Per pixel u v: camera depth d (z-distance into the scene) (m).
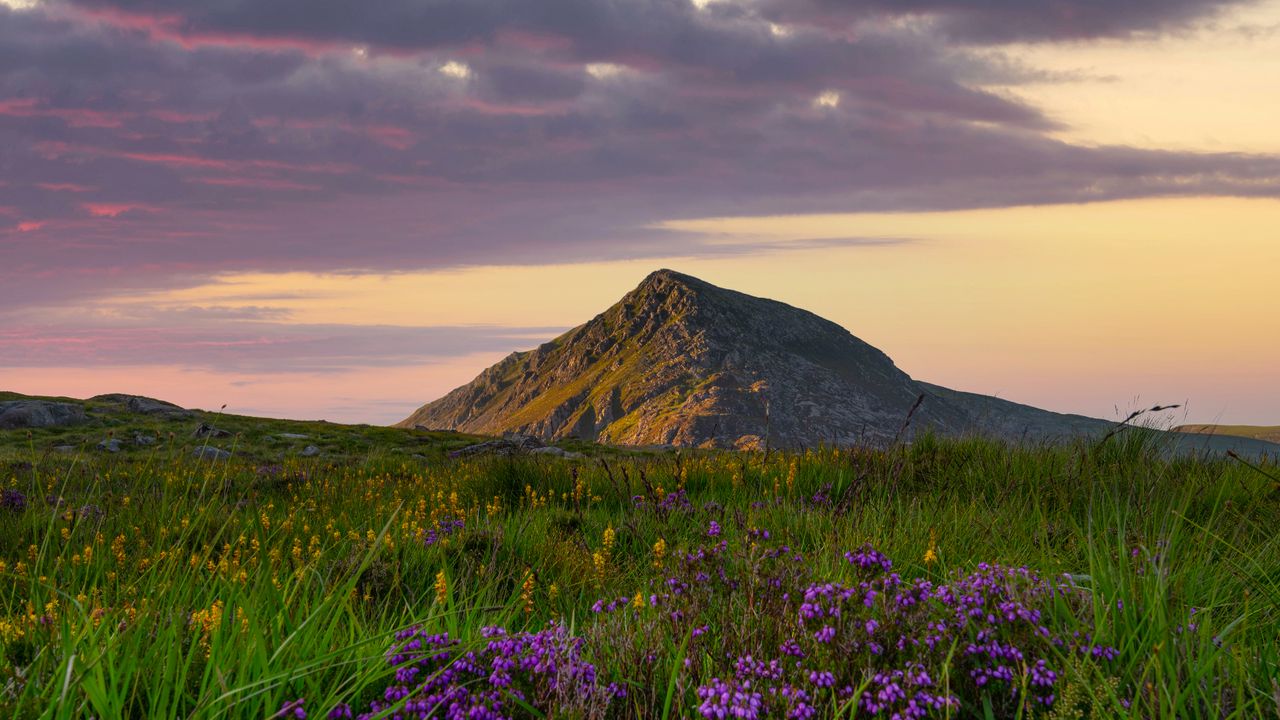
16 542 6.83
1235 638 3.92
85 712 2.86
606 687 3.36
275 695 2.96
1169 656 3.26
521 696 3.18
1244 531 6.52
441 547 7.00
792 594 3.96
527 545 7.79
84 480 8.33
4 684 2.98
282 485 13.82
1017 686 3.08
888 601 3.57
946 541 6.39
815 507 8.73
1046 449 10.88
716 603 4.28
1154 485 8.05
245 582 4.02
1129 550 5.02
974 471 10.12
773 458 12.09
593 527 9.12
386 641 3.76
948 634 3.34
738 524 6.84
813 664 3.35
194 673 3.33
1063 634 3.54
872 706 2.93
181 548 4.07
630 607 4.69
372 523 9.39
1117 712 2.98
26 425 35.25
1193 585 4.52
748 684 3.08
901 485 9.50
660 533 7.54
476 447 31.88
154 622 3.59
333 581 5.75
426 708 2.99
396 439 38.50
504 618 5.13
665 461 13.48
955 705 2.87
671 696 3.20
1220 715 3.07
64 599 3.72
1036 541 6.40
